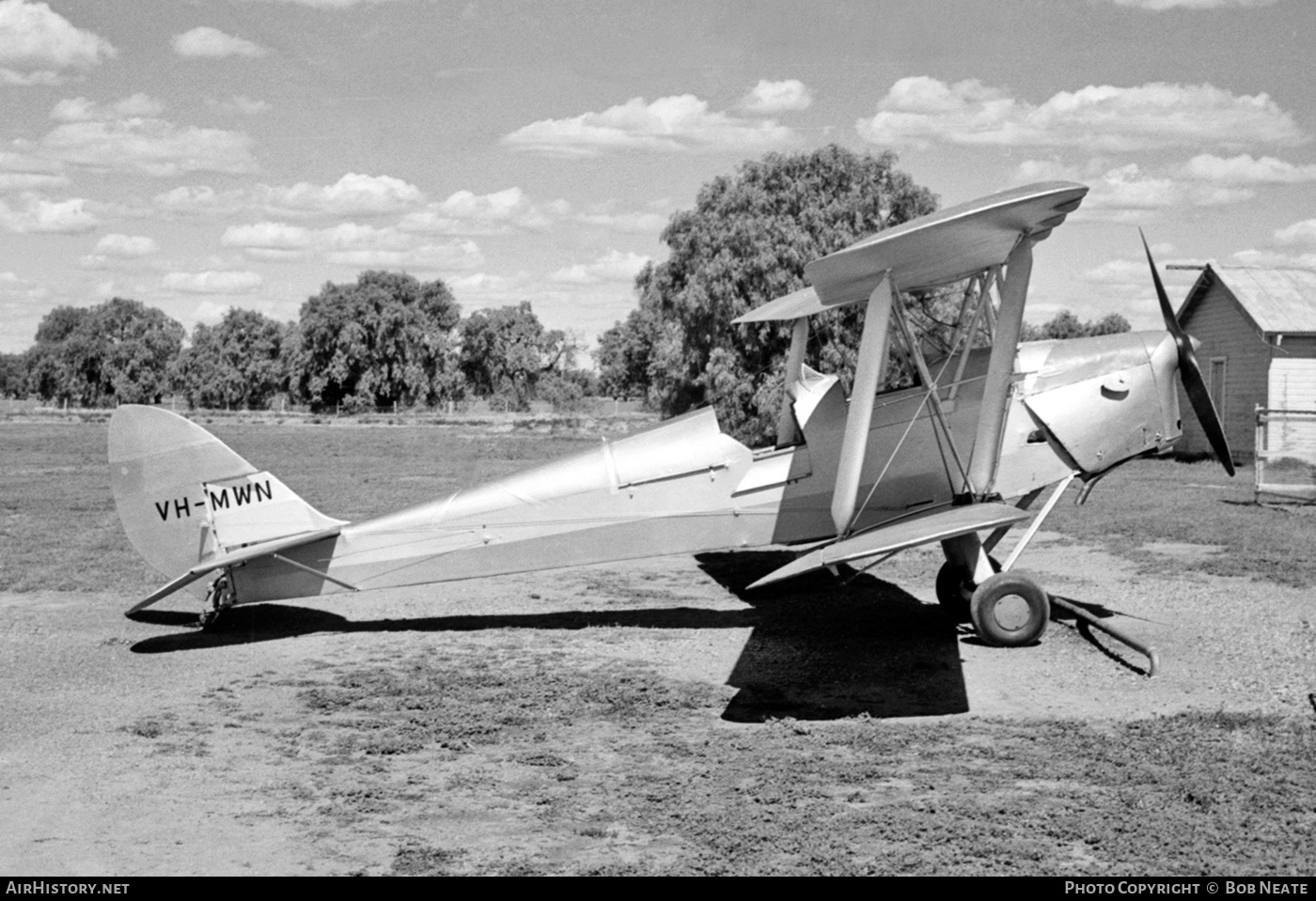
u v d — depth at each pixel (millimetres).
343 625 11336
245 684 8938
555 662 9695
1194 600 11992
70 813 6035
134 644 10461
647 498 11000
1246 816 5797
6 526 19281
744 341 28969
